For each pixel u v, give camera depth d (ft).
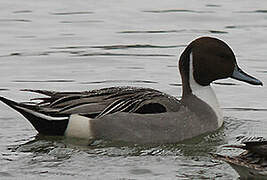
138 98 49.93
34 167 44.27
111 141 49.21
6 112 55.26
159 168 44.47
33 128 51.98
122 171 43.78
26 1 85.97
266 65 65.41
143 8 83.61
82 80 62.34
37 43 71.77
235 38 72.84
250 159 43.06
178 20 79.10
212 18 79.46
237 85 61.57
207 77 52.11
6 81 62.08
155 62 66.80
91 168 44.24
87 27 76.74
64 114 49.42
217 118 51.65
